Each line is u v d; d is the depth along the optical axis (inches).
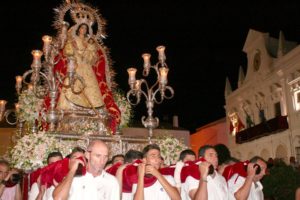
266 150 1043.9
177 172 183.6
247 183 185.2
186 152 204.8
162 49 354.3
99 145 149.8
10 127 925.2
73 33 386.3
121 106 408.8
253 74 1130.0
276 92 1004.6
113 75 415.2
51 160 199.6
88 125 350.0
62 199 141.6
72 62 320.5
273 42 1103.6
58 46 358.6
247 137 1095.6
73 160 148.0
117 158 228.2
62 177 165.2
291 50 940.0
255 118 1110.4
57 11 392.5
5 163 217.6
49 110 315.9
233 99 1250.6
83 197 148.6
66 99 356.8
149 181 172.1
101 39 414.3
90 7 406.9
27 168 281.3
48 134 304.3
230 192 202.4
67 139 311.4
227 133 1274.6
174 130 992.9
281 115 977.5
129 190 180.2
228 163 219.9
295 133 913.5
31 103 354.0
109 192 154.5
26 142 285.4
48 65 318.3
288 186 273.1
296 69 921.5
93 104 365.1
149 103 347.9
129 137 332.5
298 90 909.8
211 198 178.4
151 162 174.2
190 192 173.9
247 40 1172.5
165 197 173.3
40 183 176.7
